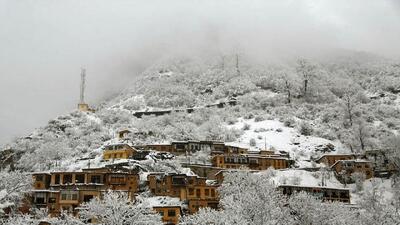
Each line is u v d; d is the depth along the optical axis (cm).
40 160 16800
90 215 6950
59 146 17450
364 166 15188
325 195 12725
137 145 16912
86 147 17975
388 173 15050
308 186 12812
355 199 13062
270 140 19862
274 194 7594
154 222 6669
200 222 7062
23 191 9762
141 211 6762
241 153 17375
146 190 12706
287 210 7144
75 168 15200
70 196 11475
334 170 15400
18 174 10169
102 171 13375
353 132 19850
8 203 9269
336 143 19475
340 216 7400
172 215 10844
